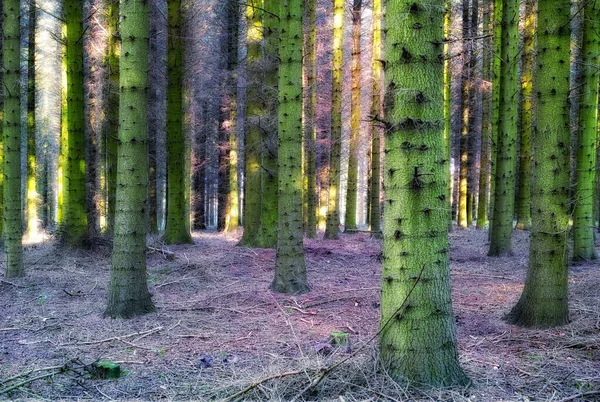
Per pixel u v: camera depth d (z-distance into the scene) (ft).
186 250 33.37
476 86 49.11
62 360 12.69
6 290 20.97
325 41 50.93
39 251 31.71
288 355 13.00
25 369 11.96
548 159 15.26
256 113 33.06
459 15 45.01
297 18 20.85
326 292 21.48
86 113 39.93
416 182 9.73
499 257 31.78
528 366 11.66
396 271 10.02
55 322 16.42
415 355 9.85
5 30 21.86
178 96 36.52
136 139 17.28
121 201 17.40
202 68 47.67
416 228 9.82
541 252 15.55
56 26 44.70
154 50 40.93
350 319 17.04
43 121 75.05
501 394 9.77
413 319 9.86
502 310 17.99
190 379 11.26
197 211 73.36
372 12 45.85
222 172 66.54
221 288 22.44
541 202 15.52
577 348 13.16
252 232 34.40
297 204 21.49
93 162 41.06
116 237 17.48
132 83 17.13
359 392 9.69
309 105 43.24
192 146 63.52
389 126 9.98
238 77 36.11
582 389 10.07
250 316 17.60
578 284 21.22
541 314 15.42
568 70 15.03
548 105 15.19
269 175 33.04
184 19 38.37
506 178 31.83
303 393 9.79
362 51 51.13
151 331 15.44
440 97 9.86
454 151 71.41
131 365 12.35
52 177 95.25
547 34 15.02
